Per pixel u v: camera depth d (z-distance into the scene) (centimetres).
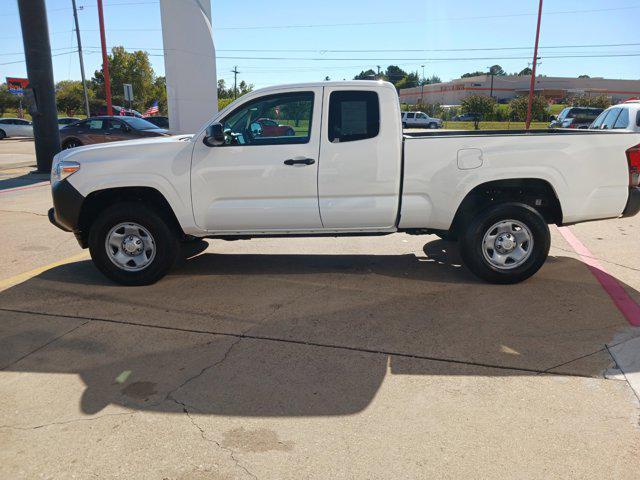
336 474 261
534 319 439
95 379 353
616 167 504
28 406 323
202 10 1612
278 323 439
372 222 520
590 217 514
